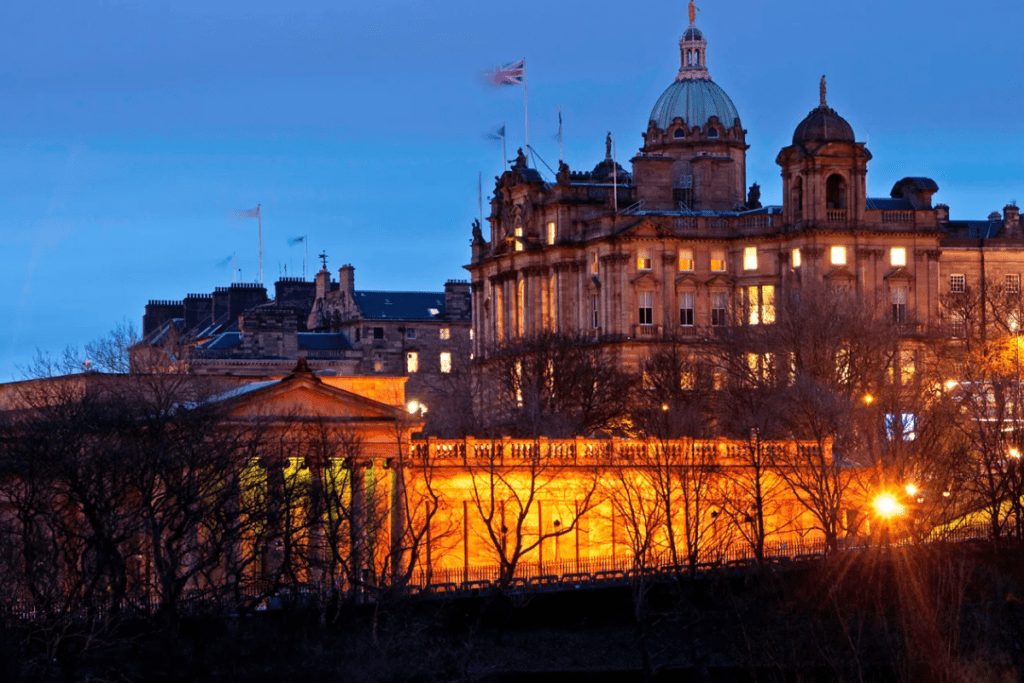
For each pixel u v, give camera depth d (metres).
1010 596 115.94
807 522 142.25
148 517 113.25
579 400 193.88
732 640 117.56
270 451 122.69
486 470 132.50
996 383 165.00
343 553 124.75
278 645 111.81
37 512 111.50
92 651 108.12
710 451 141.00
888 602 116.62
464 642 116.31
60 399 124.50
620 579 126.19
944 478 141.88
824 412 154.25
